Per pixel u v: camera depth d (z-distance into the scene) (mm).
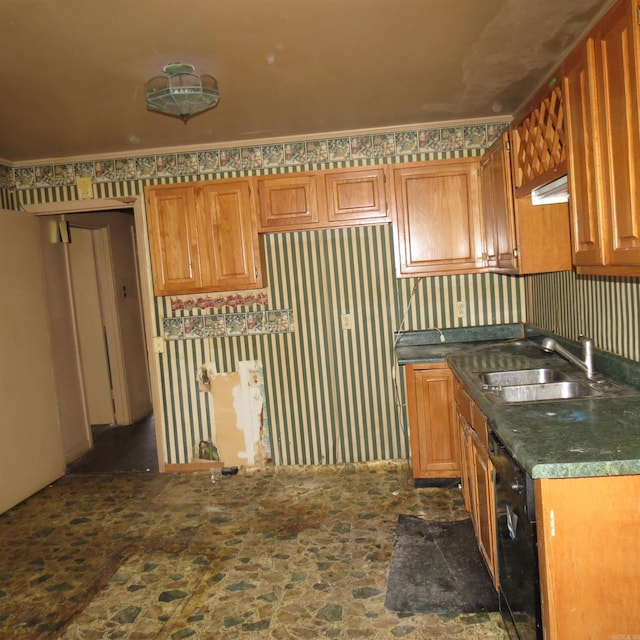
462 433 2918
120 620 2408
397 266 3691
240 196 3727
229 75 2658
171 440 4203
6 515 3611
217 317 4078
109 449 4914
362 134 3828
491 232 3324
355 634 2209
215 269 3779
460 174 3613
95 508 3652
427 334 3953
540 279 3523
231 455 4148
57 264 4738
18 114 3031
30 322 4031
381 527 3078
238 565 2791
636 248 1512
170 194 3793
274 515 3354
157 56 2400
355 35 2312
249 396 4098
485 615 2279
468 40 2428
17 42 2203
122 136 3576
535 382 2766
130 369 5871
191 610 2443
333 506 3412
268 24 2170
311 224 3691
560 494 1518
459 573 2574
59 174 4070
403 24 2242
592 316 2691
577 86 1867
